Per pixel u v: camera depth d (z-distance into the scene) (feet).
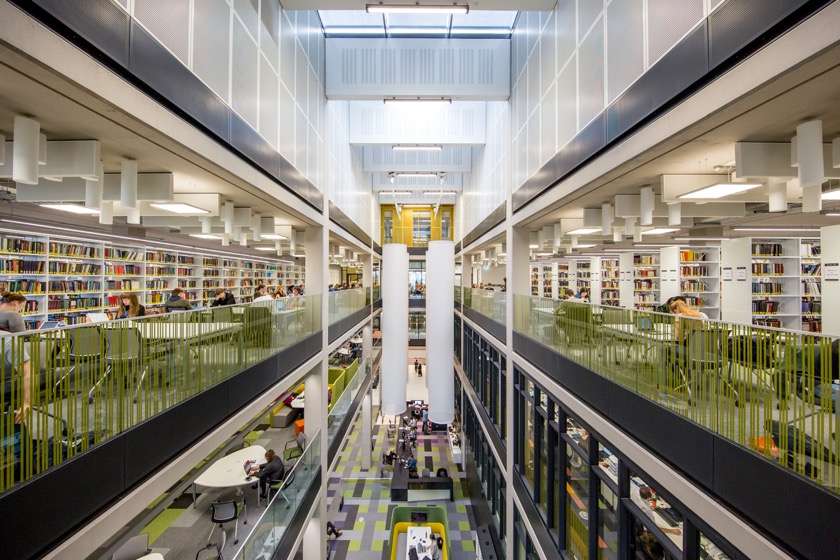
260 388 19.27
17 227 23.66
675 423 11.38
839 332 16.37
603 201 21.93
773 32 8.02
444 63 33.35
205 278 47.16
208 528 25.12
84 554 9.16
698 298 34.40
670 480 11.33
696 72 10.32
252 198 21.62
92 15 8.99
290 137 24.11
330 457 32.76
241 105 17.34
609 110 15.38
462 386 58.34
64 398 9.14
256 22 19.07
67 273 28.63
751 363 8.93
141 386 11.48
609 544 16.38
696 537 10.73
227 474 27.07
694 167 14.70
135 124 10.97
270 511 19.04
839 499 6.93
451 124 45.34
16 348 8.09
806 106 9.33
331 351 34.09
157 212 19.61
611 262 52.39
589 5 17.46
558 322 21.34
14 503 7.77
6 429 7.88
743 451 8.96
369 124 44.96
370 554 33.30
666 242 35.22
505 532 32.83
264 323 20.10
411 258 96.99
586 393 17.54
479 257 80.12
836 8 6.73
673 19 11.37
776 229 28.02
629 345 14.16
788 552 7.84
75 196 14.05
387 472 49.21
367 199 63.87
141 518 12.00
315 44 30.12
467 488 46.09
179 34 12.60
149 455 11.57
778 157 11.53
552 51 22.49
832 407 7.18
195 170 15.76
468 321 55.16
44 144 11.60
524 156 28.63
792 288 28.09
